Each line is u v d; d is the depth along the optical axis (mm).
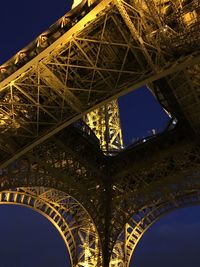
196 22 35469
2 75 40812
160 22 35031
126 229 74188
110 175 70438
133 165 68312
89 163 65938
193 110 52906
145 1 34406
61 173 59469
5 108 44906
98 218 66438
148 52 36906
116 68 40719
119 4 33031
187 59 34469
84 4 36094
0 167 47562
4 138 46594
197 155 63188
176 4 35000
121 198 69562
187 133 62844
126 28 36344
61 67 39844
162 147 66562
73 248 70688
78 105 40594
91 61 37312
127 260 72062
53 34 38500
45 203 67062
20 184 52750
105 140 78000
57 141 58750
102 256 64625
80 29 35688
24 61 39844
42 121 45500
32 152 55438
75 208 72062
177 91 48469
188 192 70438
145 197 69812
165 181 66062
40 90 42188
